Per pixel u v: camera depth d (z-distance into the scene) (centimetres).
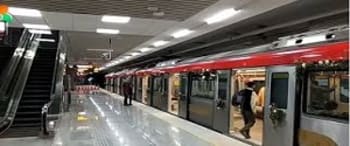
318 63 549
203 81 1098
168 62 1523
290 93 623
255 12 736
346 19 740
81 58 2741
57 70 1103
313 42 572
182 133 886
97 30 1066
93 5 632
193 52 1759
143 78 2055
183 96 1270
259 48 751
